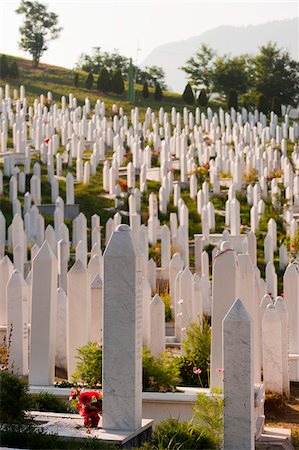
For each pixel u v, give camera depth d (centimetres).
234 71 9150
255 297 1997
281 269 4088
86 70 11188
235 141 6538
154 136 6406
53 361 1875
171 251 4059
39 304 1850
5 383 1511
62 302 2175
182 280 2655
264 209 4862
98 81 9262
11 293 2034
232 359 1398
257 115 7719
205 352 1972
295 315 2473
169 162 5447
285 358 2150
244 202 5181
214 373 1734
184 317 2642
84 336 1947
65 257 3266
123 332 1445
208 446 1426
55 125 6825
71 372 1948
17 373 2025
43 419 1517
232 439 1398
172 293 3155
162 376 1814
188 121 7662
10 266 2564
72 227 4600
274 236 4388
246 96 8950
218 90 9288
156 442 1462
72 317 1955
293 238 4278
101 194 5284
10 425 1421
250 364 1391
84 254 3459
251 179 5394
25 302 2081
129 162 5681
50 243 3844
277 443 1642
